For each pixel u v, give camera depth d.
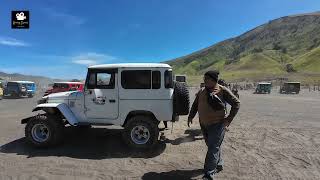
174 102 4.44
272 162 4.05
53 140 4.50
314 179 3.46
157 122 4.57
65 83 16.86
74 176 3.47
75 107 4.59
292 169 3.78
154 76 4.45
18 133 5.77
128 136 4.40
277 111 10.46
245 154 4.41
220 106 3.12
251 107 12.30
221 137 3.17
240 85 47.31
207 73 3.16
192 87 45.59
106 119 4.53
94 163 3.90
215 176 3.50
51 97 4.69
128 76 4.48
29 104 13.84
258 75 85.06
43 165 3.81
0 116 8.65
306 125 7.02
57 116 4.70
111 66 4.50
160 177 3.47
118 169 3.71
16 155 4.21
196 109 3.40
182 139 5.21
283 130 6.30
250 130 6.27
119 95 4.48
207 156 3.17
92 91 4.54
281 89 31.42
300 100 17.66
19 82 19.55
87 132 5.53
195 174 3.56
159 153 4.36
